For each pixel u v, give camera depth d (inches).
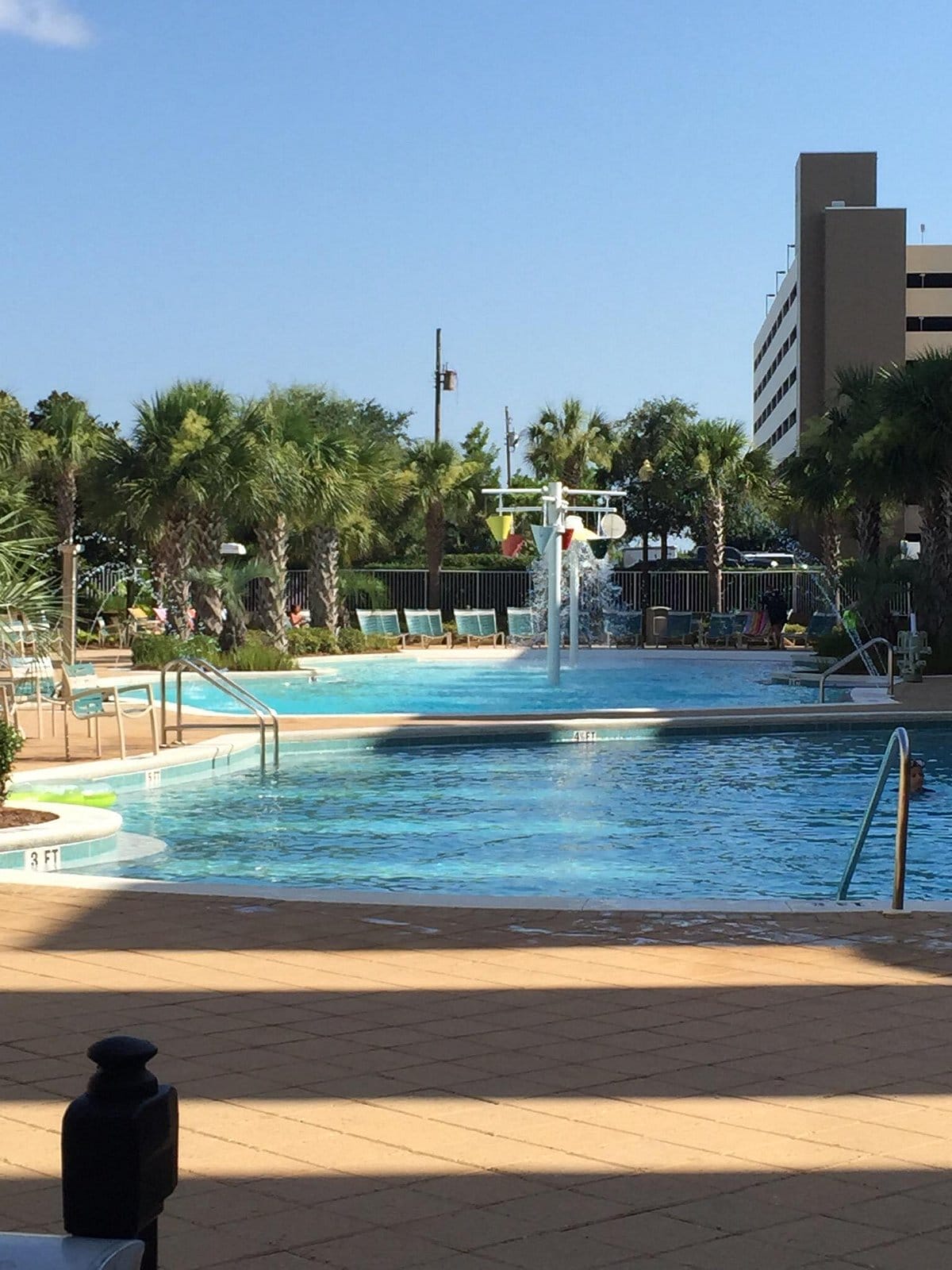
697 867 448.5
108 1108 100.2
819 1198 158.6
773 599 1647.4
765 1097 194.1
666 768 677.3
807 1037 224.1
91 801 536.7
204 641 1238.3
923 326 3565.5
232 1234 147.5
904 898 341.7
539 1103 191.0
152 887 344.5
